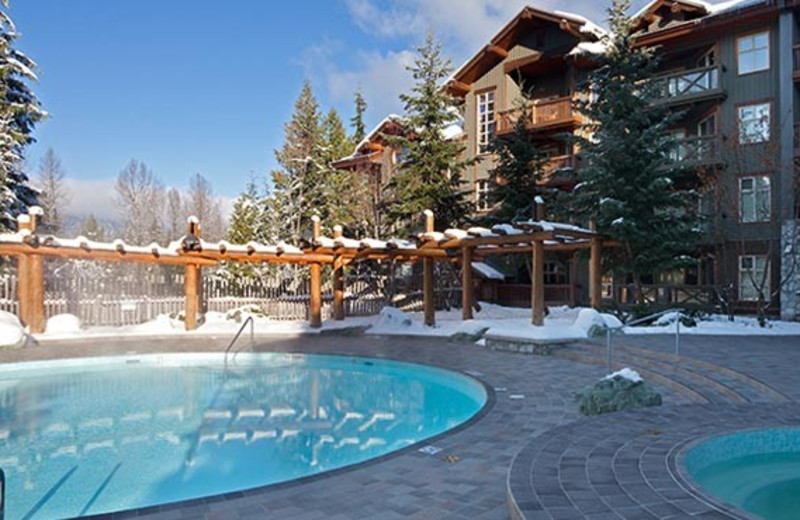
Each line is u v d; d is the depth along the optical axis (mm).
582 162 22500
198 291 17406
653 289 19500
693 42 20938
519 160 21500
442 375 10664
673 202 16703
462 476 4914
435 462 5289
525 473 4449
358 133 45219
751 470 5410
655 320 15234
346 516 4090
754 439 5656
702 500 3838
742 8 18969
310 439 7539
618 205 15695
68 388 10539
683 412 6488
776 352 10570
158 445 7211
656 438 5402
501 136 23297
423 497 4445
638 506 3736
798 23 19156
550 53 23906
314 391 10438
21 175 21234
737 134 17953
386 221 23953
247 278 24797
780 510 4484
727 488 4938
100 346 13969
